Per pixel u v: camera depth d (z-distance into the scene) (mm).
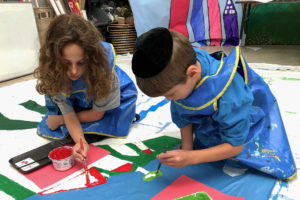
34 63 2188
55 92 816
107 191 735
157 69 534
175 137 1029
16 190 754
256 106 830
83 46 707
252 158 749
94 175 808
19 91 1649
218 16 2756
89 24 773
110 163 871
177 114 819
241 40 2734
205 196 686
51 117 1009
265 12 2736
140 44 538
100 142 1019
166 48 532
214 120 730
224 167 811
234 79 656
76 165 871
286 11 2648
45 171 842
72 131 930
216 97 635
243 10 2570
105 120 1018
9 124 1200
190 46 595
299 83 1497
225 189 716
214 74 650
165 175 792
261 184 724
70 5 2439
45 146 959
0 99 1511
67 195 725
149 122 1180
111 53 880
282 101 1280
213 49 2617
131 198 702
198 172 795
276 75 1666
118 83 921
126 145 985
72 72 734
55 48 698
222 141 779
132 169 833
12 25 1966
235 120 649
